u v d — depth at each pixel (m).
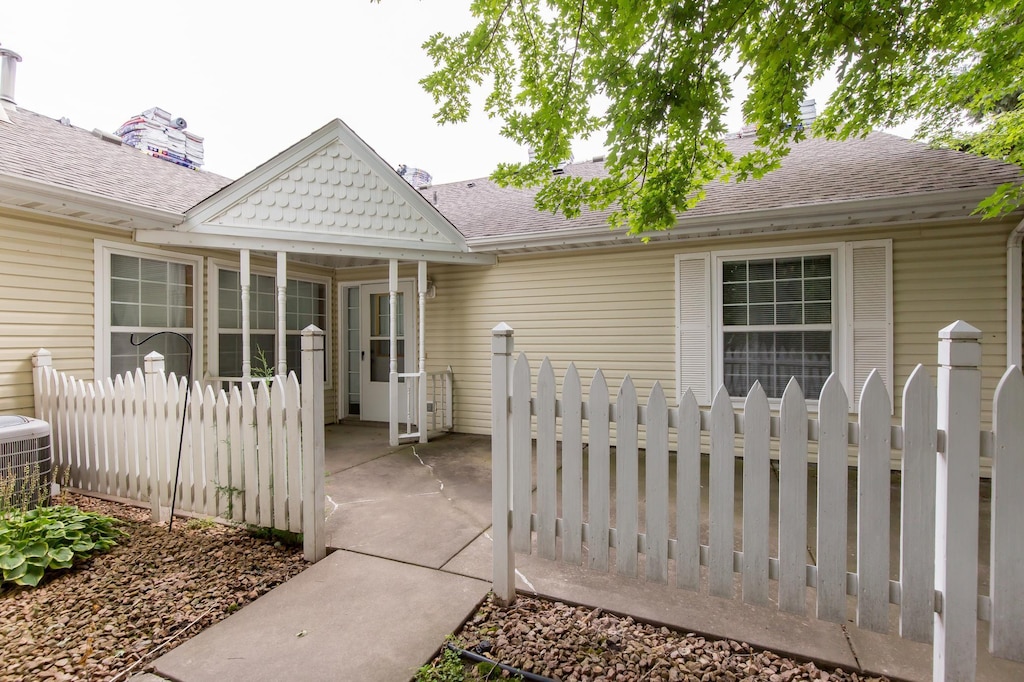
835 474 1.77
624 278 6.09
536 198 3.74
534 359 6.57
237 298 6.38
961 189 4.21
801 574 1.83
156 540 3.15
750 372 5.51
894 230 4.91
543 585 2.54
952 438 1.56
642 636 2.10
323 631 2.14
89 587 2.56
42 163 4.62
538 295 6.56
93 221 4.67
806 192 5.12
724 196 5.60
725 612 2.26
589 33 2.81
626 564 2.16
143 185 5.56
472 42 3.14
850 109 3.60
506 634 2.13
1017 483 1.52
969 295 4.67
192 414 3.36
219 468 3.26
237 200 5.32
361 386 7.89
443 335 7.18
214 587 2.55
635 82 2.66
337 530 3.34
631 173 3.45
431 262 7.04
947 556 1.57
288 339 7.12
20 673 1.89
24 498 3.30
